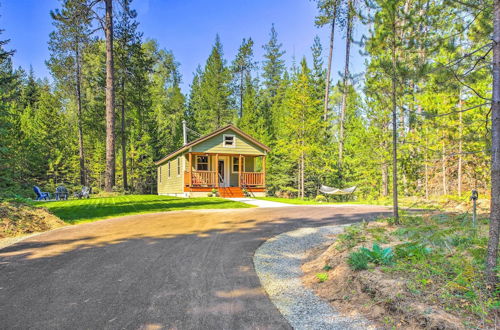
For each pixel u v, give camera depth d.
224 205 13.60
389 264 4.09
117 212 10.94
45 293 3.70
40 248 5.93
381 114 16.72
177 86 43.00
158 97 41.41
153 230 7.77
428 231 6.19
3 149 10.59
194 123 38.47
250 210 11.93
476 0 4.70
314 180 27.48
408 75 6.93
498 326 2.62
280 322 3.00
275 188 31.05
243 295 3.69
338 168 24.45
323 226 8.37
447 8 5.93
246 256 5.45
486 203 10.09
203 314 3.16
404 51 6.98
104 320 3.01
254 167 22.45
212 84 38.53
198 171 19.64
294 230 7.84
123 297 3.59
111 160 19.12
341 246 5.34
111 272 4.50
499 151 3.40
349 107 26.48
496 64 3.52
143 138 29.20
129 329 2.83
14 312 3.19
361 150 20.11
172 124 39.75
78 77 27.47
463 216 7.75
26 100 37.47
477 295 3.07
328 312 3.23
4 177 10.73
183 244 6.29
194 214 10.70
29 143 23.19
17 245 6.17
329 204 15.02
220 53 40.84
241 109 44.69
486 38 5.28
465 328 2.61
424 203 13.48
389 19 7.08
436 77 6.13
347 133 26.64
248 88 40.56
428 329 2.70
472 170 16.30
